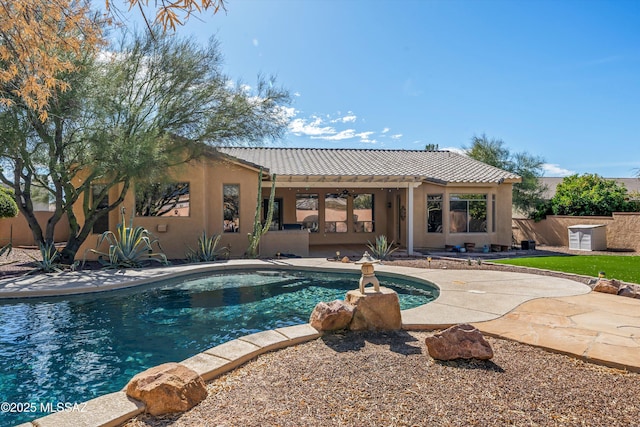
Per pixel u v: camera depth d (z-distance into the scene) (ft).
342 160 72.64
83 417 11.37
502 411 11.84
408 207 59.57
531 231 82.02
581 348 17.35
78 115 39.32
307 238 57.98
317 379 14.38
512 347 18.03
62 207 46.44
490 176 66.49
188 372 13.46
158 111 48.39
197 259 50.96
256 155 73.00
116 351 20.59
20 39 12.19
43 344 21.58
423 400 12.58
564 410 11.92
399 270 40.96
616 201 73.41
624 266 43.70
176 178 51.78
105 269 41.88
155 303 30.78
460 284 33.01
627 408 12.09
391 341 19.06
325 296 33.47
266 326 24.97
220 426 11.08
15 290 30.89
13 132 36.37
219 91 49.83
